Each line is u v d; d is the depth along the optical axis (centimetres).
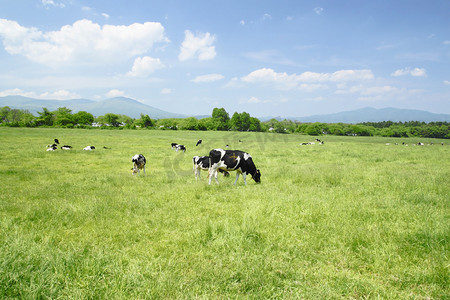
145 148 2666
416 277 321
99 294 274
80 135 4547
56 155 1891
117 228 496
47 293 273
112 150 2372
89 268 321
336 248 408
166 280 303
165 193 780
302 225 509
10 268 307
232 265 348
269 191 787
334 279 327
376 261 361
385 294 292
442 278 317
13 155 1806
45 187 872
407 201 666
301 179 974
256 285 307
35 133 4709
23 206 629
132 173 1191
